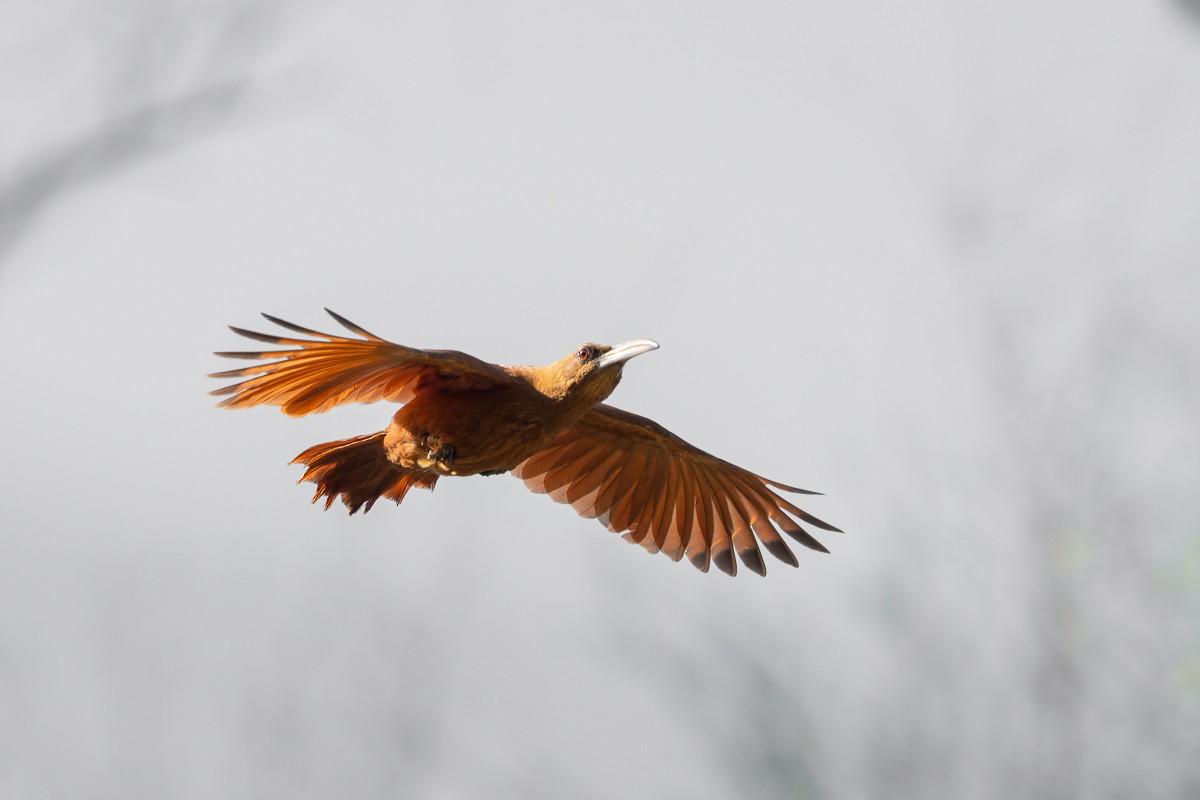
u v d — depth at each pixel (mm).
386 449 7652
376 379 7309
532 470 9359
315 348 6680
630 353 7672
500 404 7527
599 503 9484
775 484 9359
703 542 9703
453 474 7734
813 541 9625
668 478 9539
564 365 7707
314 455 7590
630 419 9133
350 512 7816
